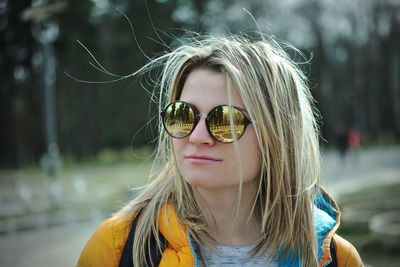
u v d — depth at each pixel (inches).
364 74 1617.9
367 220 276.7
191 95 47.1
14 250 267.0
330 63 1507.1
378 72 1596.9
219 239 51.2
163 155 56.8
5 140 1279.5
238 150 45.1
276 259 51.1
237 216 48.9
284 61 53.7
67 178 791.7
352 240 227.5
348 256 54.8
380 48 1526.8
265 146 47.5
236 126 45.3
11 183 743.7
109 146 1592.0
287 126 50.7
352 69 1614.2
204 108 46.0
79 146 1496.1
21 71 1162.6
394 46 1488.7
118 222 52.6
